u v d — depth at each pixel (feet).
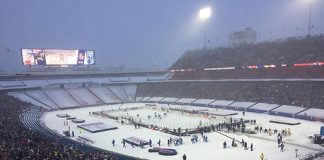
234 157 135.33
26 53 355.15
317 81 266.57
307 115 227.81
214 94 337.72
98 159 102.37
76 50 394.32
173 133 188.03
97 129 203.82
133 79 453.17
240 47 419.13
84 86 414.82
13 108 258.78
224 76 371.15
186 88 380.58
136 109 308.40
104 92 404.16
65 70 431.43
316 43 336.90
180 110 281.13
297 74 304.30
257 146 153.79
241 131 189.26
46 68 417.28
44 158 95.20
